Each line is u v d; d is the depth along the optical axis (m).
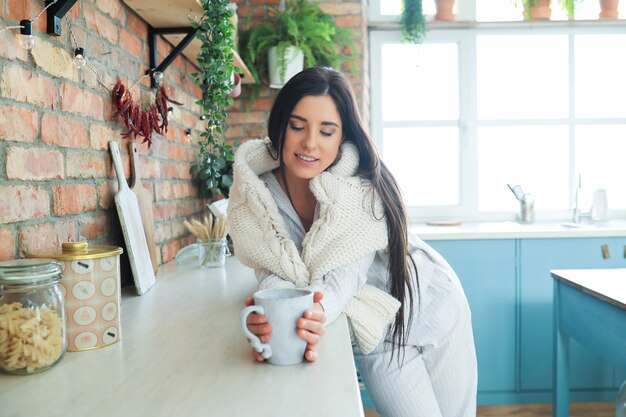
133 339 0.95
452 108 3.38
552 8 3.28
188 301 1.25
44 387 0.73
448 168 3.40
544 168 3.40
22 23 0.96
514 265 2.73
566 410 2.17
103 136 1.38
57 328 0.81
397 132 3.39
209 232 1.74
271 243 1.12
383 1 3.32
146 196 1.61
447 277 1.51
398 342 1.30
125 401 0.68
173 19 1.69
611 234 2.71
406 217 1.22
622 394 1.70
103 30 1.38
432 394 1.44
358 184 1.14
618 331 1.70
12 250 0.97
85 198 1.27
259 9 3.01
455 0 3.29
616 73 3.37
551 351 2.73
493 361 2.74
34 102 1.04
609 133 3.39
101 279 0.90
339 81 1.12
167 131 1.92
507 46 3.36
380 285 1.35
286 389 0.72
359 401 0.68
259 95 3.05
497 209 3.42
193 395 0.70
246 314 0.79
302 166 1.13
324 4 3.05
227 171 2.43
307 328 0.81
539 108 3.39
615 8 3.24
